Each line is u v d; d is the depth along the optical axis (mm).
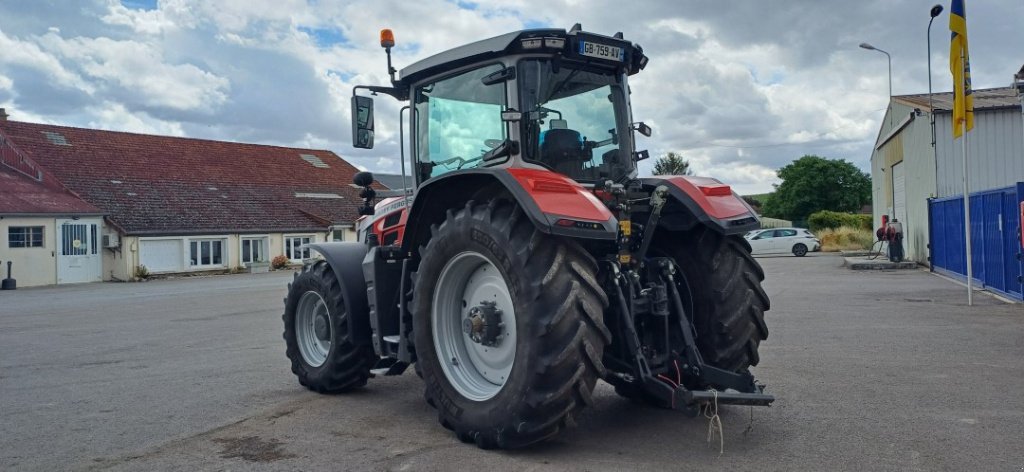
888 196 26344
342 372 5840
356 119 5582
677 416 4926
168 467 4129
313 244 6133
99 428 5043
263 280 25969
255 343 9211
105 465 4203
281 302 15539
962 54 11211
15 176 30438
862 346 7621
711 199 4762
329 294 5863
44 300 19031
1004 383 5762
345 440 4574
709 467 3844
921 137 20516
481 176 4398
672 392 4074
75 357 8438
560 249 4027
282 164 41656
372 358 5887
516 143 4586
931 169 19547
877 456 3988
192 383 6605
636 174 5156
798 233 31906
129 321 12531
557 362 3834
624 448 4215
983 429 4480
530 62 4703
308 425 4980
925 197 20266
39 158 32031
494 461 4027
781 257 30406
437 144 5191
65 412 5555
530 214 3889
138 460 4281
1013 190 11945
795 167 63156
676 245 4926
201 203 34094
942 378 5984
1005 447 4113
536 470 3855
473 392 4418
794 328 9016
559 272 3965
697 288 4773
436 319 4617
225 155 39562
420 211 4828
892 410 4977
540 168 4617
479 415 4223
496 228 4148
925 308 10883
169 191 33969
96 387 6543
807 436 4391
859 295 13094
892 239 21375
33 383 6816
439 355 4590
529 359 3922
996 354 7023
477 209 4359
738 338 4680
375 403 5641
